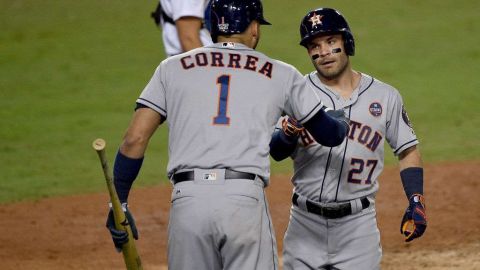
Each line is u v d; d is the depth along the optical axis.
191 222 17.27
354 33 66.94
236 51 18.22
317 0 74.69
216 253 17.48
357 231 19.83
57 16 73.38
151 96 17.98
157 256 30.17
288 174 41.19
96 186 39.97
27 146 46.97
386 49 63.31
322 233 19.98
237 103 17.67
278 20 70.00
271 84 17.89
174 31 28.97
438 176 39.50
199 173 17.39
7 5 76.19
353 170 19.69
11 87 58.78
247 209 17.27
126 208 18.08
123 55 64.69
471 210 34.66
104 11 74.31
